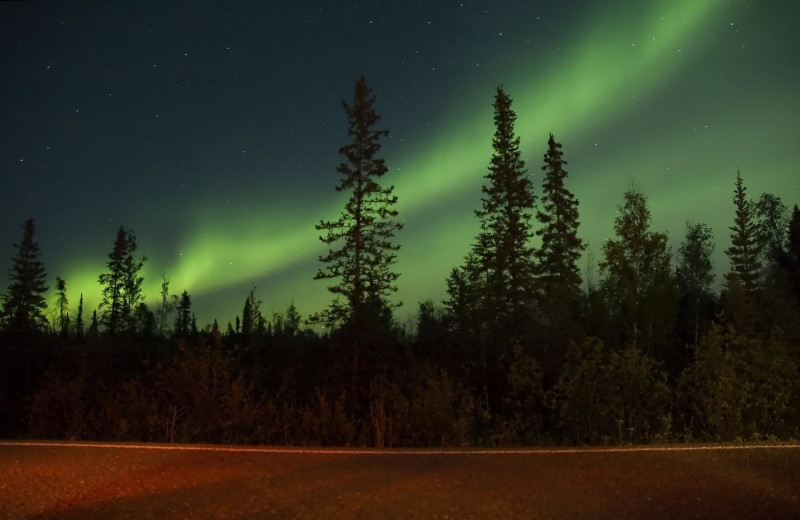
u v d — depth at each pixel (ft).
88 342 116.67
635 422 48.39
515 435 49.83
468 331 114.01
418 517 19.54
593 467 26.96
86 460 28.86
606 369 49.49
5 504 21.26
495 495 22.16
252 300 132.16
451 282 119.34
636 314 99.35
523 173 128.77
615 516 19.54
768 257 158.40
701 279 139.33
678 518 19.39
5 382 101.76
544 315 105.50
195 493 22.65
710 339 50.44
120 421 48.47
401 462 28.48
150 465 27.73
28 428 52.85
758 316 99.60
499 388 74.13
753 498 21.66
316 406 52.11
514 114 131.13
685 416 49.37
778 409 47.29
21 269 169.58
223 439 48.37
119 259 171.22
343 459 29.19
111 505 21.07
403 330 120.16
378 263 100.83
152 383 52.95
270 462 28.50
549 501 21.35
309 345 111.86
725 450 30.99
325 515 19.77
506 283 120.06
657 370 51.57
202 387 49.70
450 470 26.53
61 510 20.52
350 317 99.04
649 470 26.27
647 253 98.58
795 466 27.02
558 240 129.90
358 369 96.22
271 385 93.91
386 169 102.37
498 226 125.70
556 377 58.44
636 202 99.14
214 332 54.39
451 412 50.19
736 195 161.17
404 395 52.75
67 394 51.67
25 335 120.67
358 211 102.17
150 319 148.56
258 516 19.70
